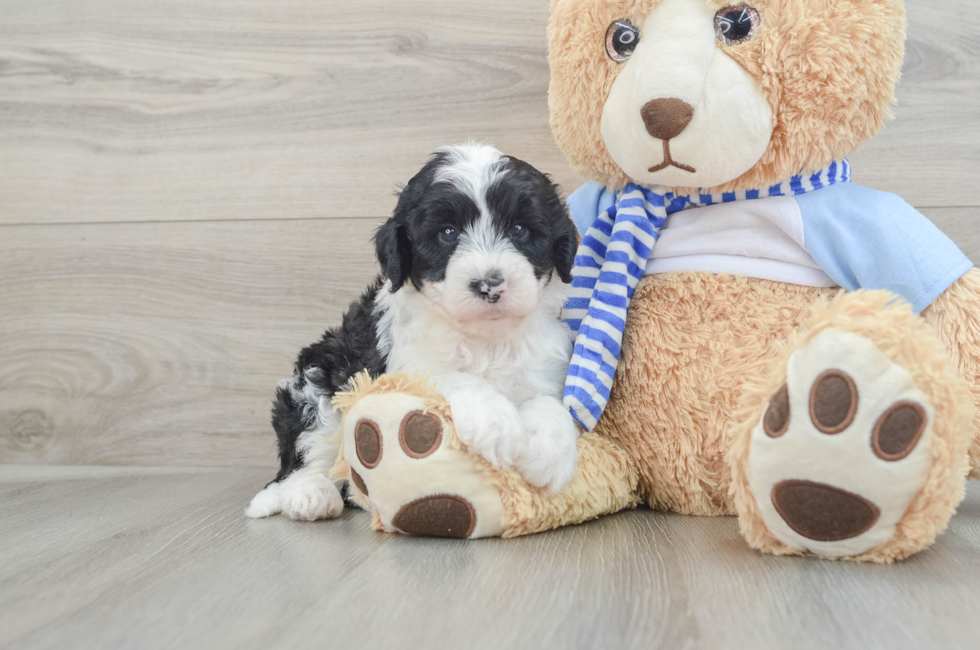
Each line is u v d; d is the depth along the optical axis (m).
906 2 2.33
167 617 1.17
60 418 2.79
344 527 1.78
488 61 2.54
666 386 1.78
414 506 1.55
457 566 1.39
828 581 1.26
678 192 1.84
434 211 1.75
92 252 2.76
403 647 1.03
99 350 2.77
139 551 1.57
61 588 1.33
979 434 1.52
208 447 2.72
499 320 1.69
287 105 2.64
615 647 1.02
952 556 1.39
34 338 2.80
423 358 1.84
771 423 1.33
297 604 1.21
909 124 2.35
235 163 2.68
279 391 2.13
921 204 2.37
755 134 1.64
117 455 2.77
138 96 2.71
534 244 1.77
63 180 2.76
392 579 1.32
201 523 1.84
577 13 1.78
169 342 2.72
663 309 1.81
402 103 2.59
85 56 2.73
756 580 1.27
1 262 2.80
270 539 1.66
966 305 1.59
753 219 1.78
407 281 1.87
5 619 1.18
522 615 1.14
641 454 1.83
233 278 2.69
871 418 1.24
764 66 1.61
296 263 2.66
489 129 2.54
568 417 1.67
